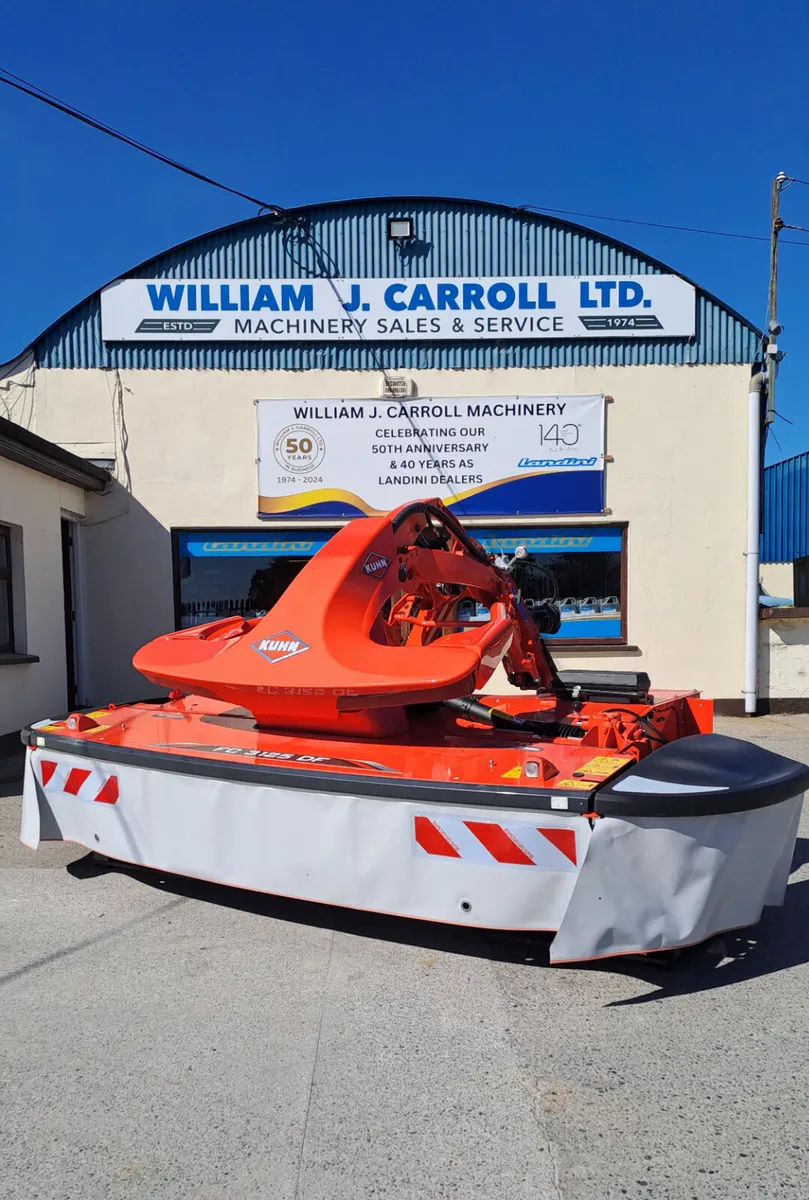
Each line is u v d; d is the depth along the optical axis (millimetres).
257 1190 2119
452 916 3260
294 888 3539
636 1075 2643
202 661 4262
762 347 9672
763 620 9703
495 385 9664
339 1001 3123
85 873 4523
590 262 9648
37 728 4500
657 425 9672
